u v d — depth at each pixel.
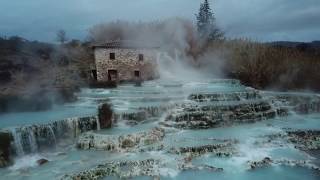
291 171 20.56
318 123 31.44
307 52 55.59
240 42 58.78
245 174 20.12
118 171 20.05
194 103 33.22
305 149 24.31
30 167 21.03
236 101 35.12
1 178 19.34
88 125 27.28
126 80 47.28
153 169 20.38
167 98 35.03
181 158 22.03
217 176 19.80
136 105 32.78
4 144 21.77
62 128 25.84
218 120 30.03
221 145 23.95
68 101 34.94
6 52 48.09
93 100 35.50
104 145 24.14
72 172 19.92
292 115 35.12
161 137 26.00
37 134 23.97
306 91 46.03
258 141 25.31
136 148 23.72
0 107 30.61
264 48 54.84
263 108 33.75
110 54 48.00
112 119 28.50
